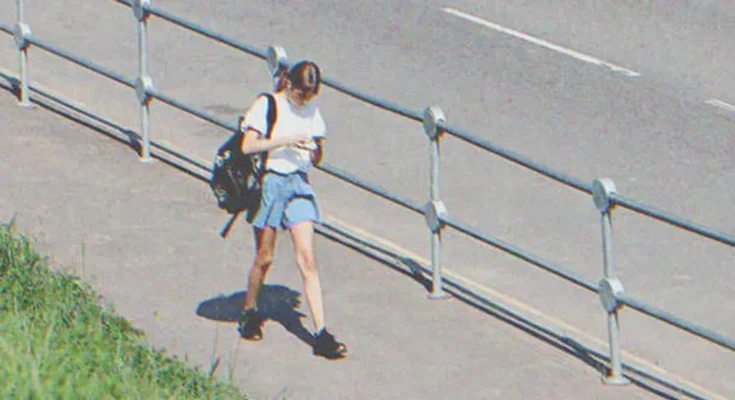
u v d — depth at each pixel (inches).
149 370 350.3
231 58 649.6
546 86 628.7
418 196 519.8
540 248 478.9
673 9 729.6
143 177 500.1
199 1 724.0
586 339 413.4
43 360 330.0
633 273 462.0
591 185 384.5
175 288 421.7
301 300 421.7
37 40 551.8
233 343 392.5
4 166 501.4
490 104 608.1
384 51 662.5
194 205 480.4
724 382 394.6
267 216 383.9
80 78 613.6
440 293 429.1
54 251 438.0
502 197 521.7
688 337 421.4
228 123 483.2
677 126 589.6
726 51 673.0
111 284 421.4
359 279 438.3
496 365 391.2
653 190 529.0
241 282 428.5
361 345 398.0
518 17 714.2
